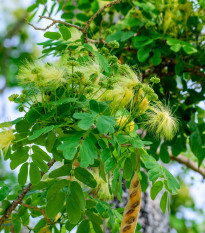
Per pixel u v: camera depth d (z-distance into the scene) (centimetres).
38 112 171
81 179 171
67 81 174
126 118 174
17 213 191
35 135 165
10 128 175
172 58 227
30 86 174
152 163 174
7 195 183
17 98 177
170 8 225
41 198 190
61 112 170
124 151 176
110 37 221
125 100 174
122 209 196
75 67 175
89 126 162
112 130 164
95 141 167
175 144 223
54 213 170
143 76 228
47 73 173
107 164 168
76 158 171
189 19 228
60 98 174
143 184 191
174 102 224
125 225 174
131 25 222
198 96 227
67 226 184
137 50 224
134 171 179
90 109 167
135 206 175
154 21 226
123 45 222
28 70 174
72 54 187
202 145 221
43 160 175
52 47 186
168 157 222
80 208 170
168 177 173
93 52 181
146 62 227
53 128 172
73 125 170
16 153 174
